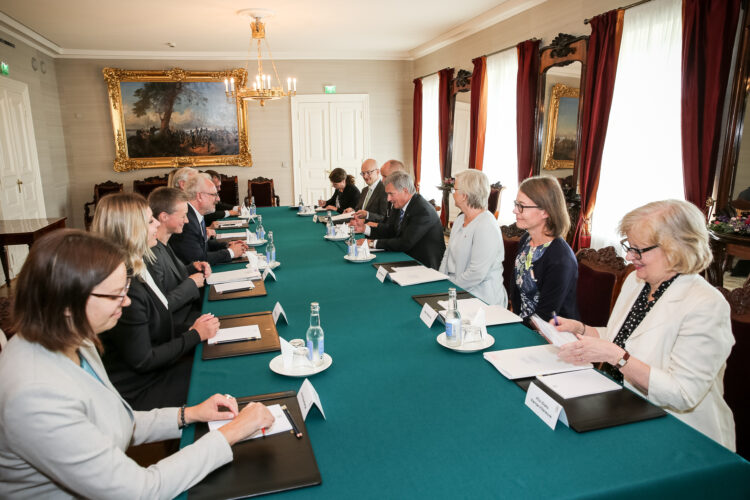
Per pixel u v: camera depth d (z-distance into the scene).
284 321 2.06
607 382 1.44
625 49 4.30
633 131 4.31
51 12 5.57
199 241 3.23
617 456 1.12
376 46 8.12
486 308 2.14
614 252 2.38
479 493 1.01
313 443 1.20
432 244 3.46
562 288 2.08
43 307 0.93
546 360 1.60
